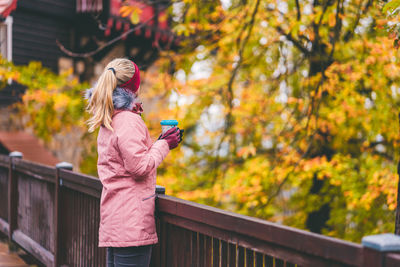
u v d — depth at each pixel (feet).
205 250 7.78
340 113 20.65
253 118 25.53
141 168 7.10
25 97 27.73
